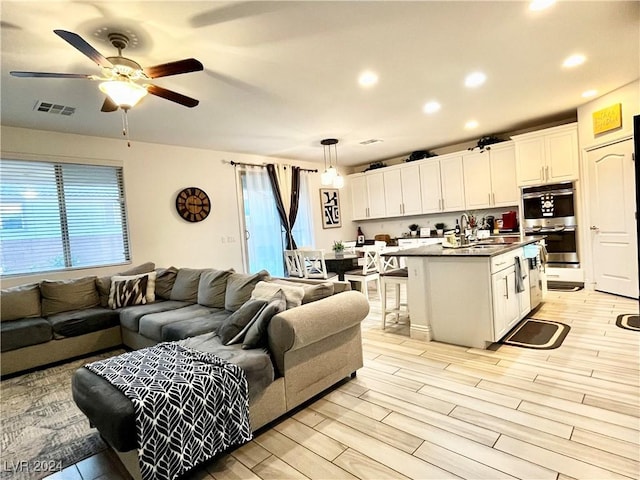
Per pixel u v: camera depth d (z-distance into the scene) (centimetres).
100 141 465
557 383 251
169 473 167
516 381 258
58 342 355
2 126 394
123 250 486
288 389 231
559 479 163
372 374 290
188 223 546
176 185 535
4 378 326
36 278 417
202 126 449
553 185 521
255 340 233
